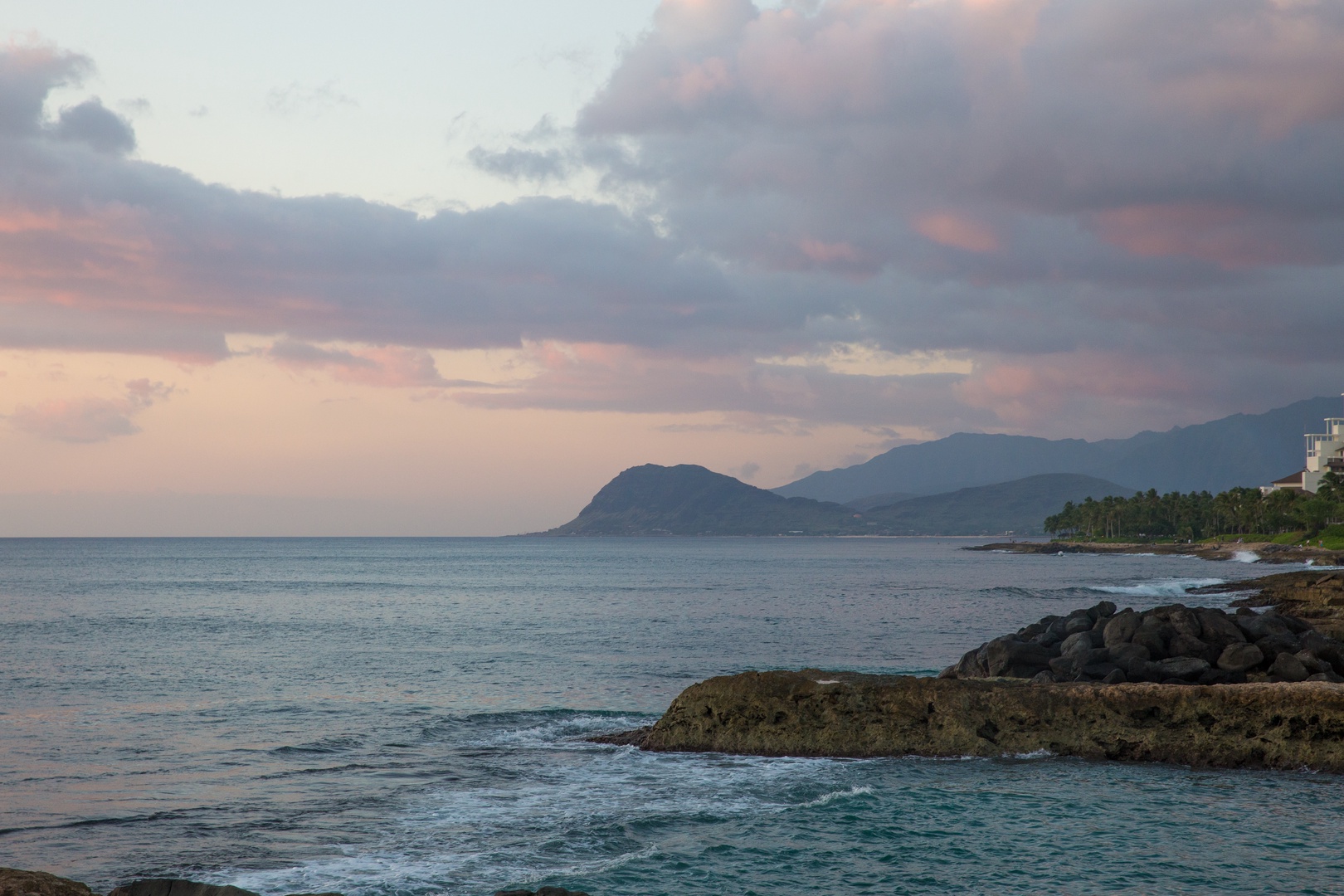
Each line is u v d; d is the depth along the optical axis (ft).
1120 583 436.76
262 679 144.56
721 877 61.26
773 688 96.84
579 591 408.05
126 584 450.71
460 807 76.28
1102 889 59.88
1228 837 69.36
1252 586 344.49
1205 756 89.71
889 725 94.32
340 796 79.61
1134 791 81.25
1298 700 89.45
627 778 85.56
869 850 66.39
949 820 73.15
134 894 47.09
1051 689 95.50
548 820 72.84
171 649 185.88
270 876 60.64
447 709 119.75
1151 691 93.20
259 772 87.76
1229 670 111.75
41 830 69.72
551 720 111.55
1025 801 78.23
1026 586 426.92
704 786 82.64
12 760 91.66
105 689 135.54
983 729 93.86
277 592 392.06
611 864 63.31
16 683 140.87
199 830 69.92
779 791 81.30
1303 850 66.80
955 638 203.31
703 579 522.06
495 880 60.23
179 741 100.53
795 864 63.77
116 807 75.72
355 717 114.11
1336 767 86.94
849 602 323.37
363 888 58.70
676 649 184.14
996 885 60.29
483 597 366.22
